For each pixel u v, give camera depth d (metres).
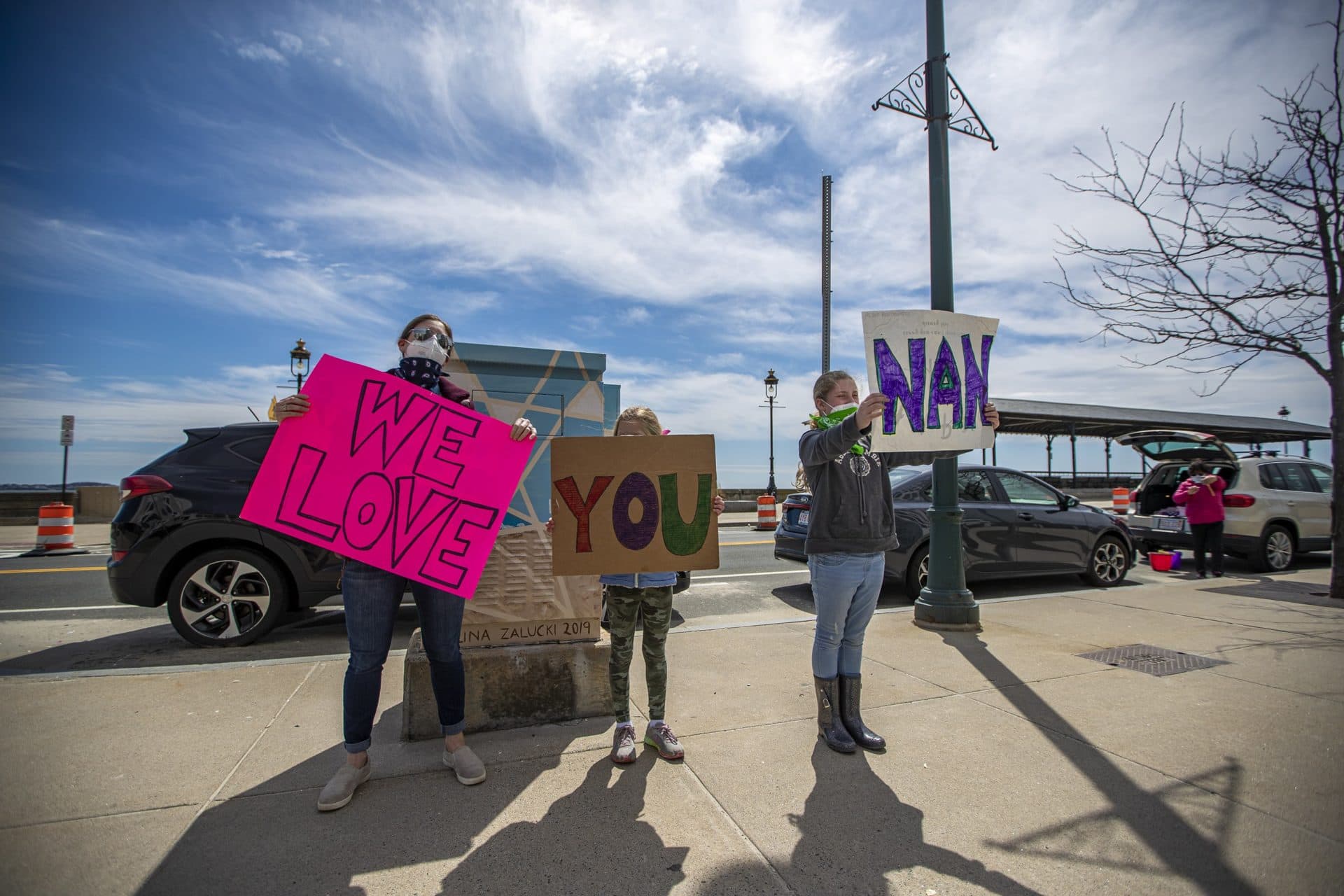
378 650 2.63
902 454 3.46
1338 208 5.57
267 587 5.14
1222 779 2.75
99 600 7.00
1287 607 6.18
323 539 2.62
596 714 3.43
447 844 2.27
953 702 3.64
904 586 7.34
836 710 3.11
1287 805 2.54
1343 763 2.89
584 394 3.73
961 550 5.37
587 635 3.49
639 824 2.41
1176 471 10.07
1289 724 3.31
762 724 3.34
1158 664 4.33
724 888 2.05
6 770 2.75
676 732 3.25
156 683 3.82
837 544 3.03
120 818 2.39
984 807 2.54
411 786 2.68
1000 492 7.55
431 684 2.96
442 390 2.88
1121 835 2.35
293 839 2.28
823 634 3.09
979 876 2.12
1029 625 5.44
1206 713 3.46
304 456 2.66
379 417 2.73
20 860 2.12
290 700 3.58
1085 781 2.73
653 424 3.21
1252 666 4.28
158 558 5.00
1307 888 2.05
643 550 2.92
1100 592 7.07
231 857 2.17
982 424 3.53
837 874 2.12
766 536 14.91
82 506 17.84
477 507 2.74
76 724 3.23
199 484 5.11
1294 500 9.23
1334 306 5.88
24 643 5.30
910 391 3.38
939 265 5.53
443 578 2.67
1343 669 4.22
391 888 2.03
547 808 2.52
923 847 2.28
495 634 3.39
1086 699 3.69
